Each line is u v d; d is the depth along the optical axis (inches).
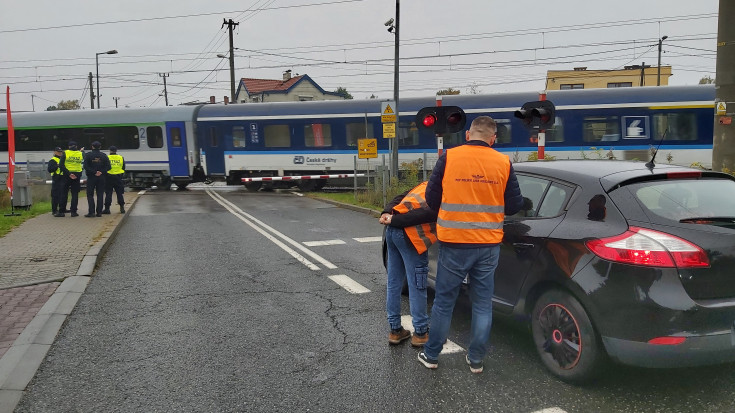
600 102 711.7
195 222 485.1
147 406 132.5
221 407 131.9
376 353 164.9
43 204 621.6
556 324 143.5
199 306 214.8
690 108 691.4
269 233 413.7
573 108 719.1
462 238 137.8
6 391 138.3
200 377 148.7
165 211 583.2
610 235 131.0
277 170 837.2
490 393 137.3
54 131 921.5
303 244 361.4
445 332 148.0
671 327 120.5
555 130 724.7
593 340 132.3
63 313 201.8
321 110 813.9
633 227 129.2
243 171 854.5
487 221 138.4
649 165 154.8
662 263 122.0
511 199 141.9
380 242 369.4
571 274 135.6
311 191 839.1
